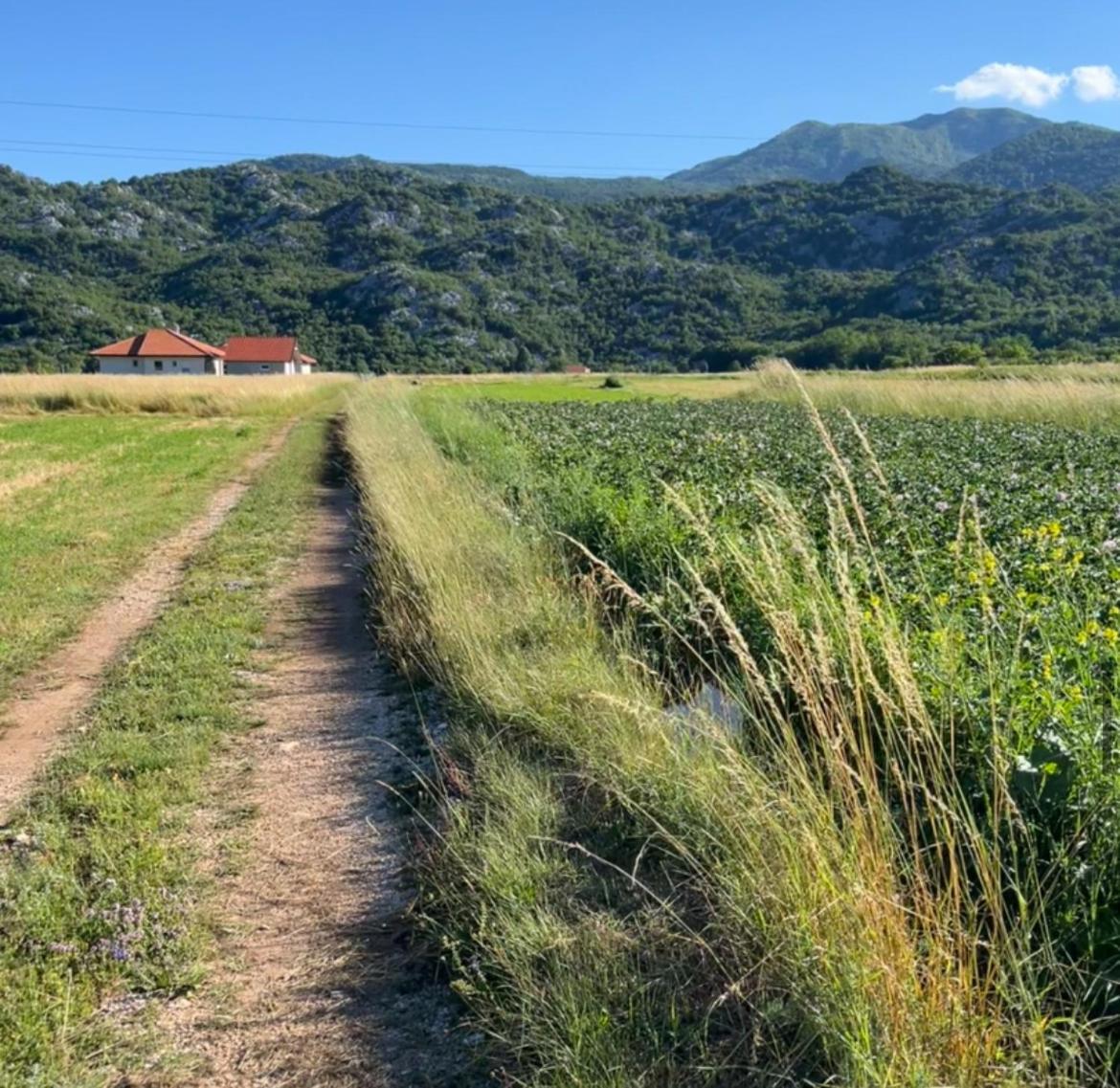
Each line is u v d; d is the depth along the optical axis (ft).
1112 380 98.02
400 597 27.22
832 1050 9.26
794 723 16.11
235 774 18.52
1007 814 10.48
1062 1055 8.93
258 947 13.06
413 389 148.66
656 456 43.68
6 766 19.17
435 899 13.52
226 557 38.19
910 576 20.10
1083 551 20.97
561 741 17.25
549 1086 9.89
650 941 11.82
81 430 102.58
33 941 12.86
